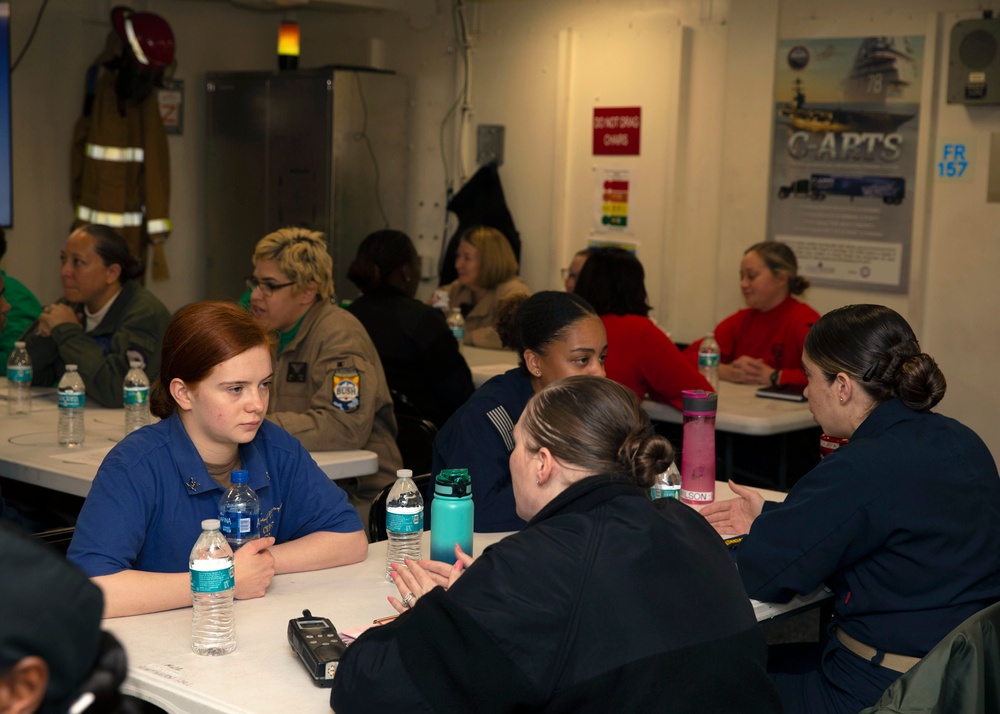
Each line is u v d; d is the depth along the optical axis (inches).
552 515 59.1
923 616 76.9
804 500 78.0
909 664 76.9
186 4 249.9
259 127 244.5
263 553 78.2
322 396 124.1
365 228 244.8
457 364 160.2
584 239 236.7
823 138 200.8
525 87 243.4
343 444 122.6
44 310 144.3
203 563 67.3
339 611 74.5
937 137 187.9
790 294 181.6
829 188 201.0
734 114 209.8
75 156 229.6
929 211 190.4
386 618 72.6
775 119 206.1
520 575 54.6
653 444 60.9
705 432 103.3
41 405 144.6
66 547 92.0
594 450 60.8
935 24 185.5
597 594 54.1
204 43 254.2
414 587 70.7
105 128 224.5
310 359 126.7
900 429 79.2
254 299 127.6
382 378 129.5
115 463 76.8
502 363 187.9
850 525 76.7
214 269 255.3
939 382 79.7
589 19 231.5
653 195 225.0
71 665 30.7
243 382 77.0
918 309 191.9
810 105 201.6
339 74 234.7
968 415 189.3
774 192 207.9
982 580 77.7
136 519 75.9
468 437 97.5
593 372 98.0
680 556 57.2
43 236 229.5
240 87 246.1
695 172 219.8
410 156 258.7
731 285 213.8
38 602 30.0
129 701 33.2
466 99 251.4
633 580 54.9
